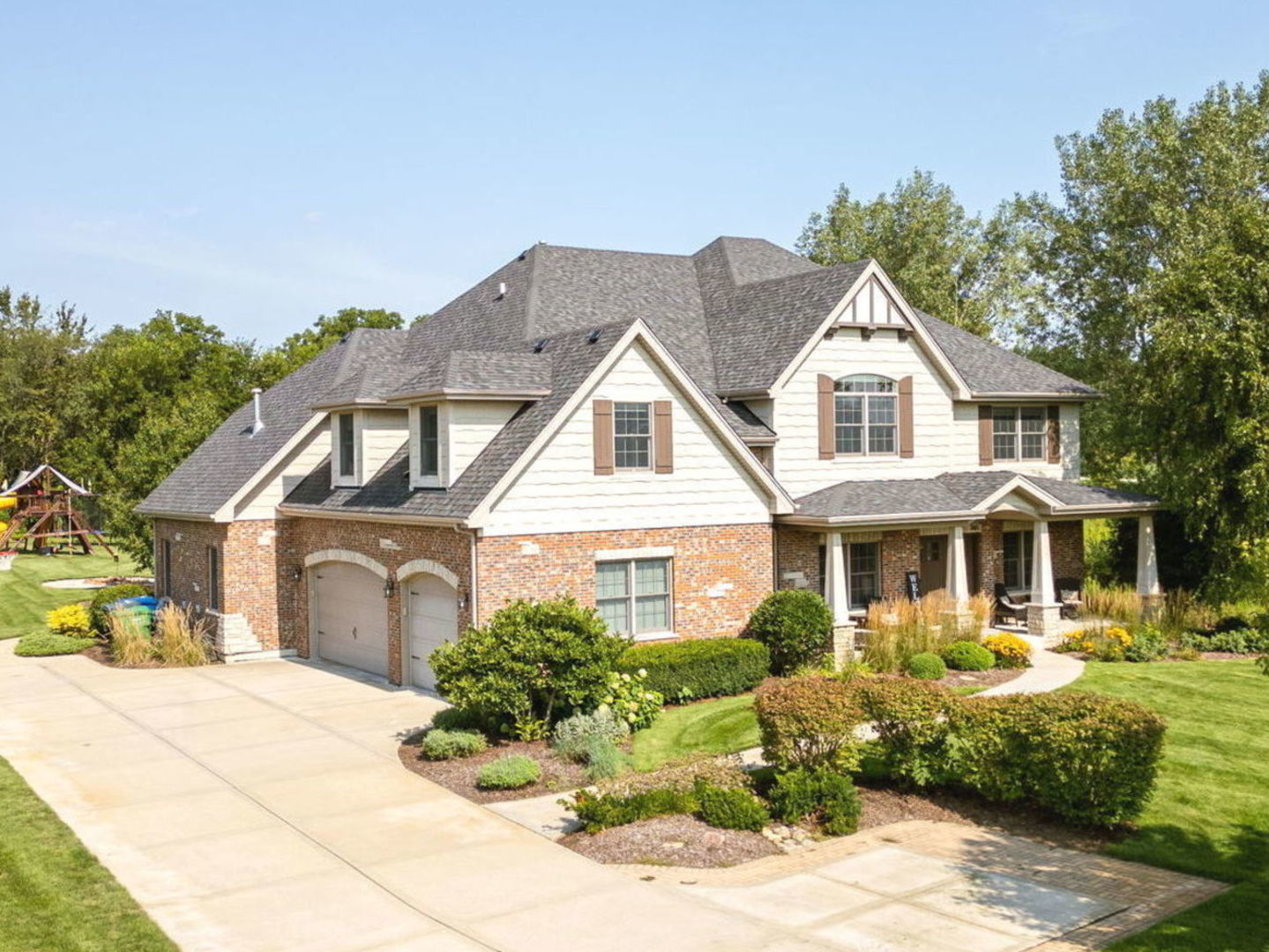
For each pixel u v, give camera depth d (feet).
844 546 89.56
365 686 80.53
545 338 85.46
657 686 68.69
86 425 230.68
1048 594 89.15
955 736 50.21
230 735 65.72
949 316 183.73
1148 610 92.58
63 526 224.33
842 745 50.42
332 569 91.30
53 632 104.83
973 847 45.09
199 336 243.19
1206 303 91.66
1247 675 73.51
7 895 39.99
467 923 37.45
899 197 189.06
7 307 276.00
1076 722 46.75
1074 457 106.83
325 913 38.47
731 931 36.42
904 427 93.66
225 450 104.63
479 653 60.49
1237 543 90.48
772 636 77.71
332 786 54.70
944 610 82.53
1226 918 37.14
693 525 77.92
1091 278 138.51
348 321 255.09
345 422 89.15
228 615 92.02
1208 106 124.36
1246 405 87.86
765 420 88.12
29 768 58.75
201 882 41.60
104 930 36.78
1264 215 93.61
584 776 55.26
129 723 69.46
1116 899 39.24
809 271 106.52
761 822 46.96
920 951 34.78
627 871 42.47
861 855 44.21
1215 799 49.52
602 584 74.69
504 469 70.03
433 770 57.06
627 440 75.31
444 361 77.20
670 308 100.63
